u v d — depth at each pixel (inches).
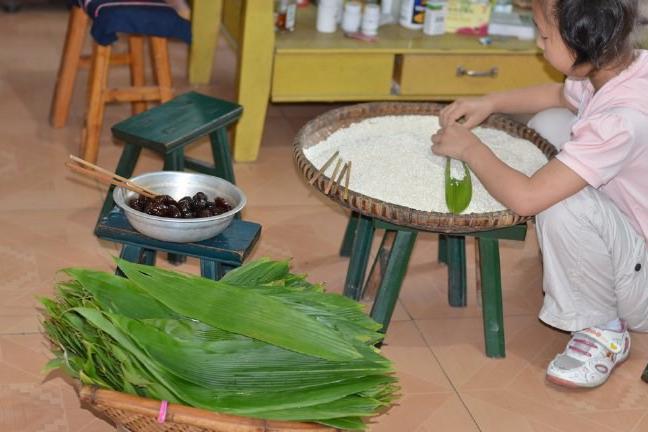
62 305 54.5
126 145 81.3
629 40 60.3
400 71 108.3
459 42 109.7
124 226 63.2
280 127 119.9
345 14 108.7
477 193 70.3
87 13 99.3
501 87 111.1
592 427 68.2
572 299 71.6
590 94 71.3
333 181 65.2
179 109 85.3
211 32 128.8
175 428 49.6
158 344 50.7
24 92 123.6
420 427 66.6
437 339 78.0
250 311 52.7
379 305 71.9
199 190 68.2
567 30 59.7
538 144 78.4
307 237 93.1
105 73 100.7
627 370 75.7
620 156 63.0
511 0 118.0
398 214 63.9
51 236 88.4
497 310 74.7
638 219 69.2
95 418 65.0
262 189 102.5
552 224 69.2
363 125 80.2
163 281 53.8
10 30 148.0
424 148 74.9
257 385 50.6
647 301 72.5
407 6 111.9
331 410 49.6
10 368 69.1
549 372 72.8
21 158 104.3
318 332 52.1
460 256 81.8
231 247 62.5
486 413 68.9
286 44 103.0
